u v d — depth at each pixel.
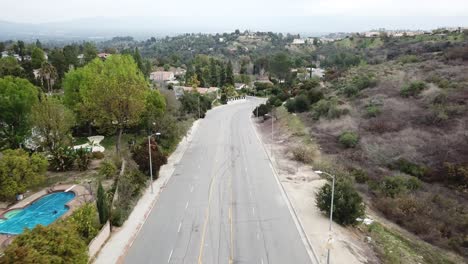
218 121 82.50
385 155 47.03
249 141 62.38
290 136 62.38
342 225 31.20
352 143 51.66
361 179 41.56
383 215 34.78
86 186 37.53
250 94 134.50
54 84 94.25
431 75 72.19
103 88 46.12
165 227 30.72
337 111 64.12
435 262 27.27
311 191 38.53
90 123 57.47
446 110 53.97
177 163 49.16
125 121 49.44
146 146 43.69
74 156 42.84
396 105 61.41
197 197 37.19
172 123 56.53
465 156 42.59
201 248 27.41
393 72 83.31
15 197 35.00
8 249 19.00
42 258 19.17
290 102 78.25
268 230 30.20
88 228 26.73
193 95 94.38
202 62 172.50
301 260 25.88
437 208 35.06
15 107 44.91
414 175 42.28
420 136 49.19
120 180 35.12
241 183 41.31
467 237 30.84
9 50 147.88
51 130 44.38
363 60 128.62
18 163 34.41
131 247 27.48
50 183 38.91
